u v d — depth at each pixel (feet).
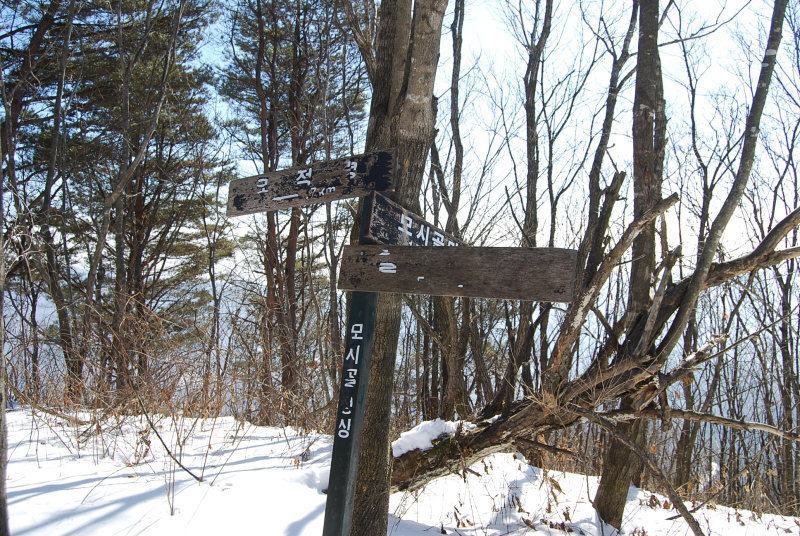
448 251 8.27
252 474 13.98
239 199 11.14
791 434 12.60
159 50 45.32
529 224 33.73
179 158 56.90
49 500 11.27
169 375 16.63
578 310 12.19
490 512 16.35
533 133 34.47
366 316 8.89
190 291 61.98
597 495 17.43
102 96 46.32
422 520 15.10
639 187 15.72
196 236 62.54
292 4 50.96
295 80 52.08
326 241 54.08
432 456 14.80
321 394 25.35
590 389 12.94
